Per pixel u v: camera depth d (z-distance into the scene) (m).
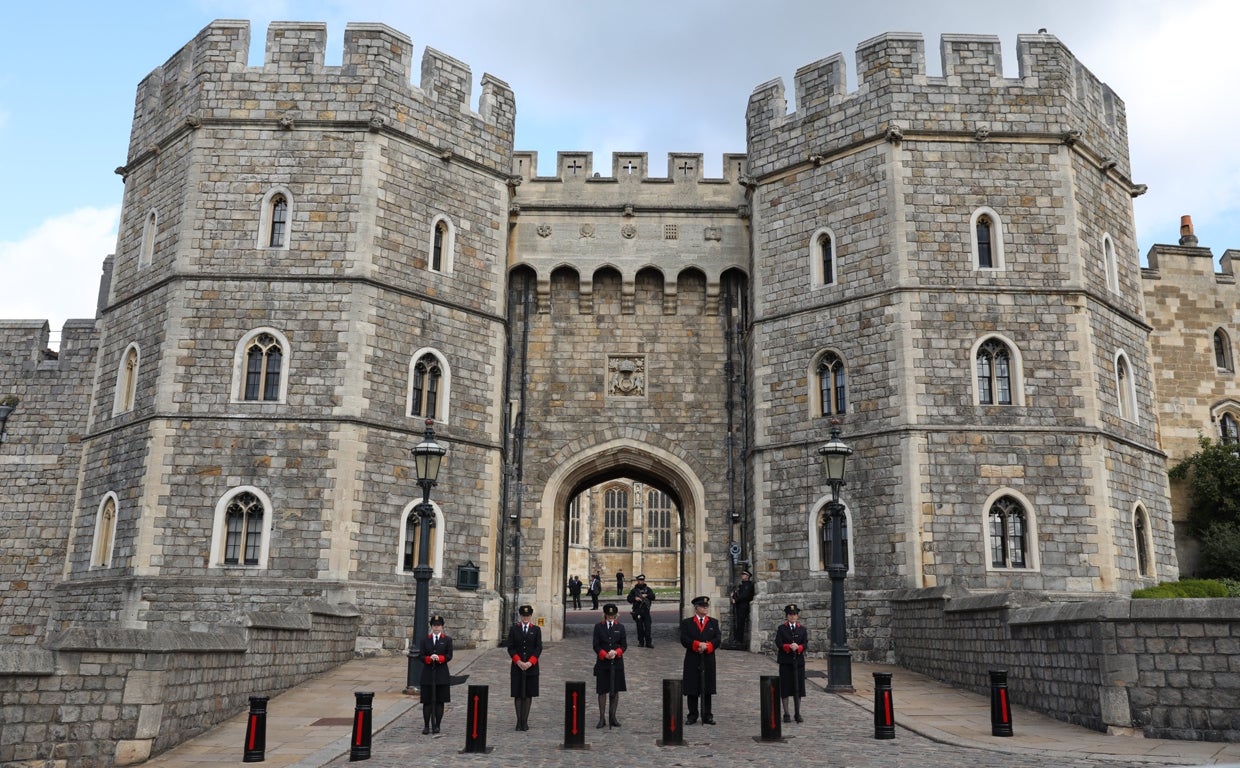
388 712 15.88
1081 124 25.53
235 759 12.86
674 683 13.30
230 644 15.38
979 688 17.53
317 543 22.72
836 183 25.53
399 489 23.97
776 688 13.46
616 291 28.88
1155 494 24.97
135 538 22.77
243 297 24.14
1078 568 22.44
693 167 29.30
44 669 12.83
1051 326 23.78
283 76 25.34
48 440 31.34
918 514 22.59
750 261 28.47
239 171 24.89
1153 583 23.89
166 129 26.23
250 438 23.31
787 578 24.48
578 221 28.88
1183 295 30.34
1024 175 24.62
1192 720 12.71
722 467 27.70
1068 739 12.89
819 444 24.55
